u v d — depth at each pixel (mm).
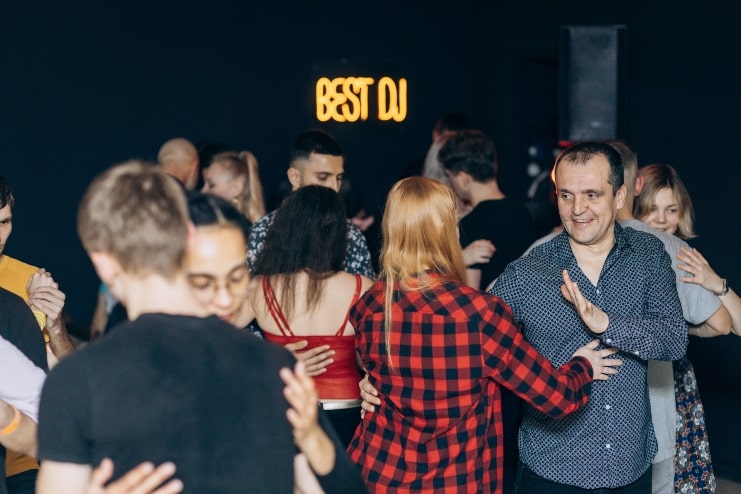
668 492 3754
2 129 7629
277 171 8422
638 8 6398
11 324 2688
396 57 8523
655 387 3570
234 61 8242
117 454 1823
